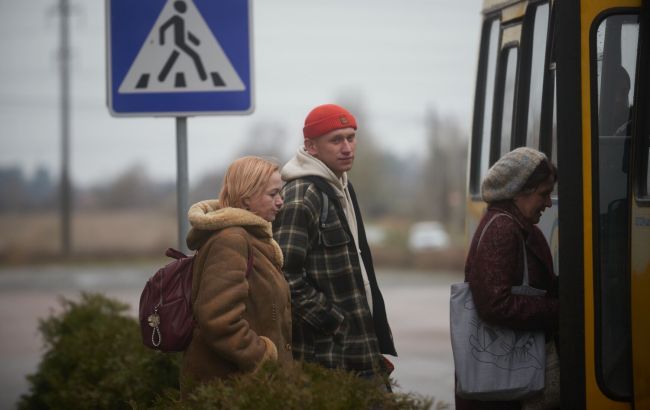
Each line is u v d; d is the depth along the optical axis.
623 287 10.50
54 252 126.31
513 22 14.60
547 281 11.01
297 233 11.02
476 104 16.34
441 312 49.22
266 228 10.30
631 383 10.34
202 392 9.33
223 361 10.17
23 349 35.00
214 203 10.59
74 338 18.17
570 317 10.34
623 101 10.68
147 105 13.73
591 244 10.38
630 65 10.66
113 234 162.25
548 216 12.45
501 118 15.02
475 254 10.85
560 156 10.52
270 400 8.95
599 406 10.33
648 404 10.30
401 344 35.16
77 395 15.45
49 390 18.14
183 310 10.23
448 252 102.38
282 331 10.34
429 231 140.50
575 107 10.48
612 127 10.60
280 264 10.48
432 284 75.81
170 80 13.71
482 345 10.65
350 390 9.12
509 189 10.84
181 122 13.84
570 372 10.33
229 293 9.88
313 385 9.23
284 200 11.17
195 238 10.24
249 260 10.12
